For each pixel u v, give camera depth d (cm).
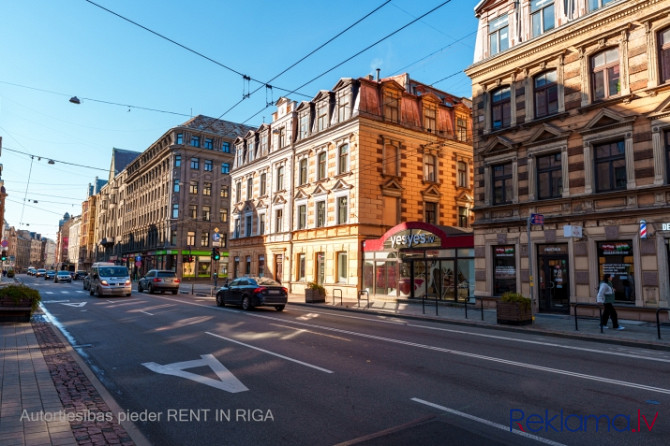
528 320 1480
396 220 2950
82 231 11744
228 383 705
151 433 501
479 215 2100
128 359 893
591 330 1347
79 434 472
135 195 7538
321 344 1057
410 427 512
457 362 873
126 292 2755
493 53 2089
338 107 3039
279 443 469
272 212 3666
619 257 1597
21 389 640
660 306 1465
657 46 1531
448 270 2283
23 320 1429
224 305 2125
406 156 3039
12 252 14662
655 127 1512
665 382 737
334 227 2959
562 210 1761
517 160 1953
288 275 3375
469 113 3478
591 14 1683
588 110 1703
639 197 1543
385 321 1627
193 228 5856
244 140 4306
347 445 461
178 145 5869
